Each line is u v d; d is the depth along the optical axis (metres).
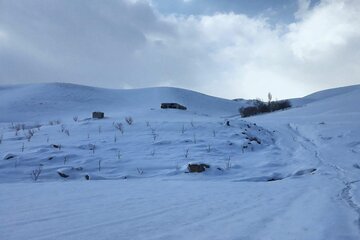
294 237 4.54
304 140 22.70
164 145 18.45
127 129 22.67
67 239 4.38
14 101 82.88
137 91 106.75
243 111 67.81
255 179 12.72
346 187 9.24
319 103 61.19
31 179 12.65
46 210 6.11
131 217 5.63
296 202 7.07
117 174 13.45
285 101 68.81
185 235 4.62
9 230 4.77
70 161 15.17
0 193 7.96
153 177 12.95
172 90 106.88
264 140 22.06
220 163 15.02
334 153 17.31
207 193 8.33
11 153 15.64
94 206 6.50
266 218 5.61
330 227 5.01
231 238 4.50
